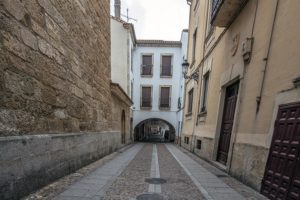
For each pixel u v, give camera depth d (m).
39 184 3.83
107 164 6.73
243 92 5.41
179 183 4.75
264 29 4.67
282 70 3.91
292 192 3.33
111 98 9.62
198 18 12.23
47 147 4.08
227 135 6.73
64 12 4.87
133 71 22.78
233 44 6.36
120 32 16.77
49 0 4.20
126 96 12.10
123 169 6.02
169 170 6.14
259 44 4.82
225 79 6.82
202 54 10.57
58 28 4.58
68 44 5.09
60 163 4.64
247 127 5.00
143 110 23.09
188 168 6.54
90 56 6.75
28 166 3.49
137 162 7.36
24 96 3.44
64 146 4.82
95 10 7.24
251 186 4.50
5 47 3.01
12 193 3.12
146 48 23.22
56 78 4.51
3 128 2.99
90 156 6.68
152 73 23.20
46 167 4.06
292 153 3.42
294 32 3.66
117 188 4.23
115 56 16.45
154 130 52.16
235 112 5.71
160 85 23.11
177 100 22.94
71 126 5.31
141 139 26.20
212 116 8.07
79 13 5.79
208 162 7.78
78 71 5.73
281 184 3.59
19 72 3.31
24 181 3.40
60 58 4.68
